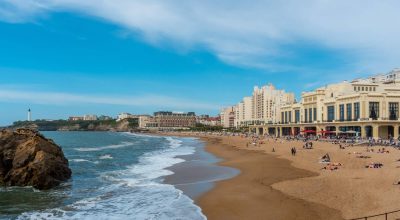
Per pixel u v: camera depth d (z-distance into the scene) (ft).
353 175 126.41
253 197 108.68
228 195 113.29
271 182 130.31
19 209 101.45
